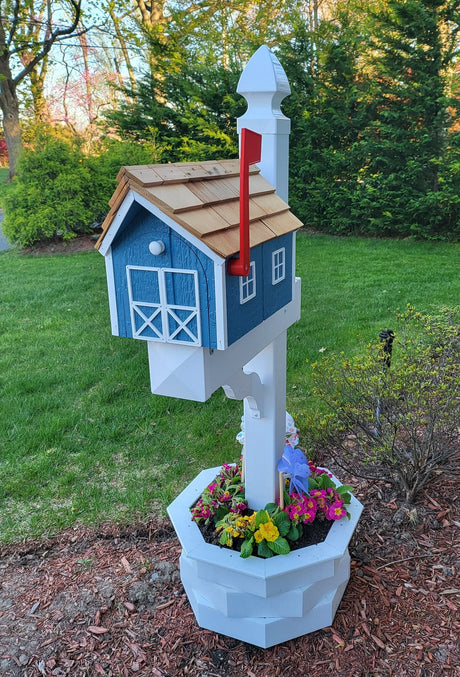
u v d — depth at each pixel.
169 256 1.55
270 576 2.10
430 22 8.95
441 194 9.34
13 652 2.34
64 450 3.90
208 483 2.77
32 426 4.21
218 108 11.89
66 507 3.30
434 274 7.68
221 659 2.25
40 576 2.77
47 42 14.69
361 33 10.34
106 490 3.44
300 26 11.03
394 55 9.55
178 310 1.59
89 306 7.24
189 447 3.86
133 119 12.38
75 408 4.47
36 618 2.51
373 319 6.02
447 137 9.41
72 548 2.96
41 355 5.64
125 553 2.89
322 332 5.67
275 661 2.22
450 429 3.03
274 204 2.03
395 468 3.04
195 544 2.32
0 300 7.64
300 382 4.65
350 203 10.76
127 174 1.42
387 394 2.93
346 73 10.49
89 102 20.11
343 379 3.12
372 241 10.29
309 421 3.27
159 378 1.75
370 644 2.26
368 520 2.97
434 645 2.23
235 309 1.66
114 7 15.15
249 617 2.26
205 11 14.80
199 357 1.63
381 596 2.49
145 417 4.29
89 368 5.22
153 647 2.33
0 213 15.31
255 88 2.02
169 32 13.18
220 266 1.49
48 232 10.81
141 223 1.55
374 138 10.21
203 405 4.42
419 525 2.90
